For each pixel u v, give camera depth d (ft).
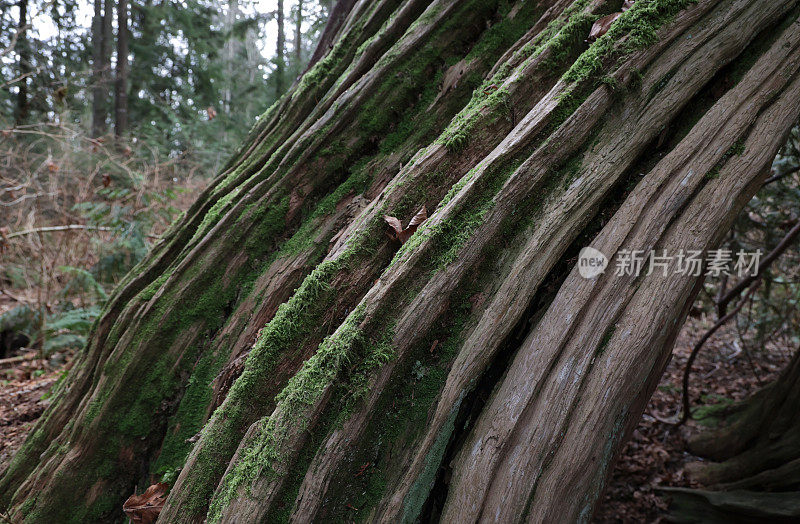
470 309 5.63
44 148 23.59
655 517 11.66
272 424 5.36
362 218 6.57
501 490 4.67
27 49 25.75
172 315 7.62
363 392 5.20
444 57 7.97
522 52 7.04
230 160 10.20
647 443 14.39
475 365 5.24
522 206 5.74
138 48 35.94
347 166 8.01
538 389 4.98
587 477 4.76
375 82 7.91
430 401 5.39
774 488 10.69
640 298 5.18
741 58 6.19
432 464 5.19
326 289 6.09
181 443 7.12
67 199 22.29
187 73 38.11
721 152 5.63
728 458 12.85
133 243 17.90
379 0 9.00
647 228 5.42
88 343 8.68
